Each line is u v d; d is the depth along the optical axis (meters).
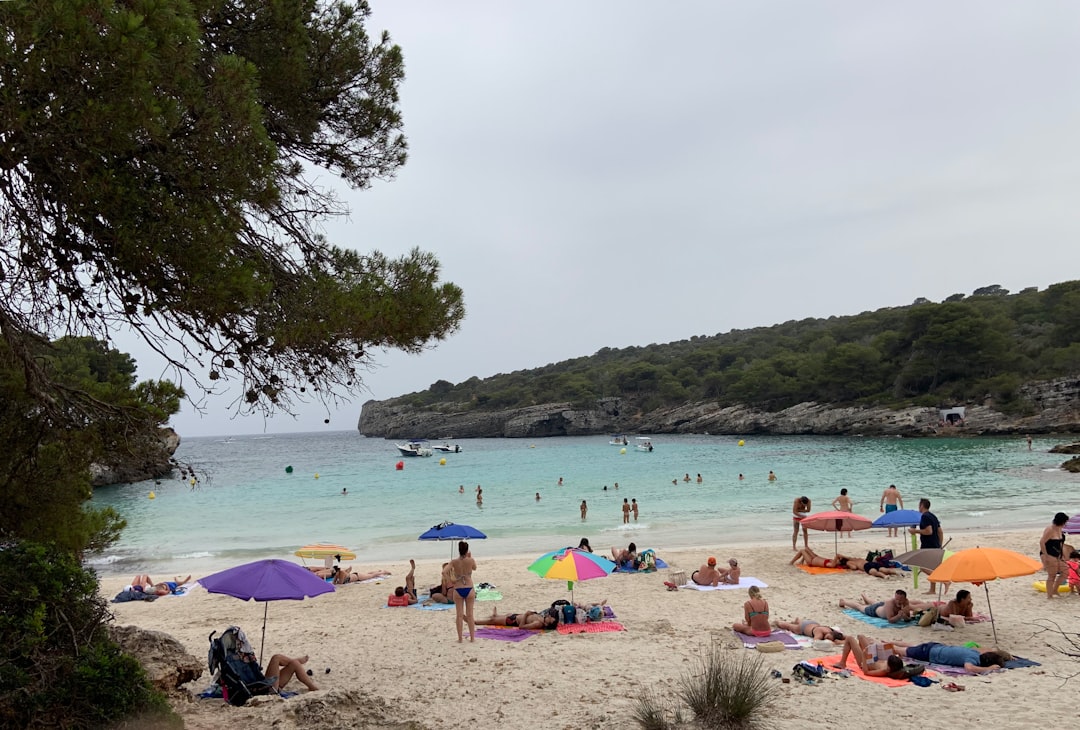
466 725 6.98
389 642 11.28
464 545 11.14
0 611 5.12
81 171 4.36
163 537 28.14
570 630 11.42
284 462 90.12
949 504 30.53
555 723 6.96
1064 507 28.33
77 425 6.72
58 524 6.89
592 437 144.75
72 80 4.26
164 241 4.59
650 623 11.79
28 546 5.55
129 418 6.64
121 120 4.26
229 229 5.01
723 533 24.67
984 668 8.54
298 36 6.85
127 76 4.27
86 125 4.21
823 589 14.22
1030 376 86.94
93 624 5.62
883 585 14.38
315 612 14.26
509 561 19.50
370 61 7.75
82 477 7.20
